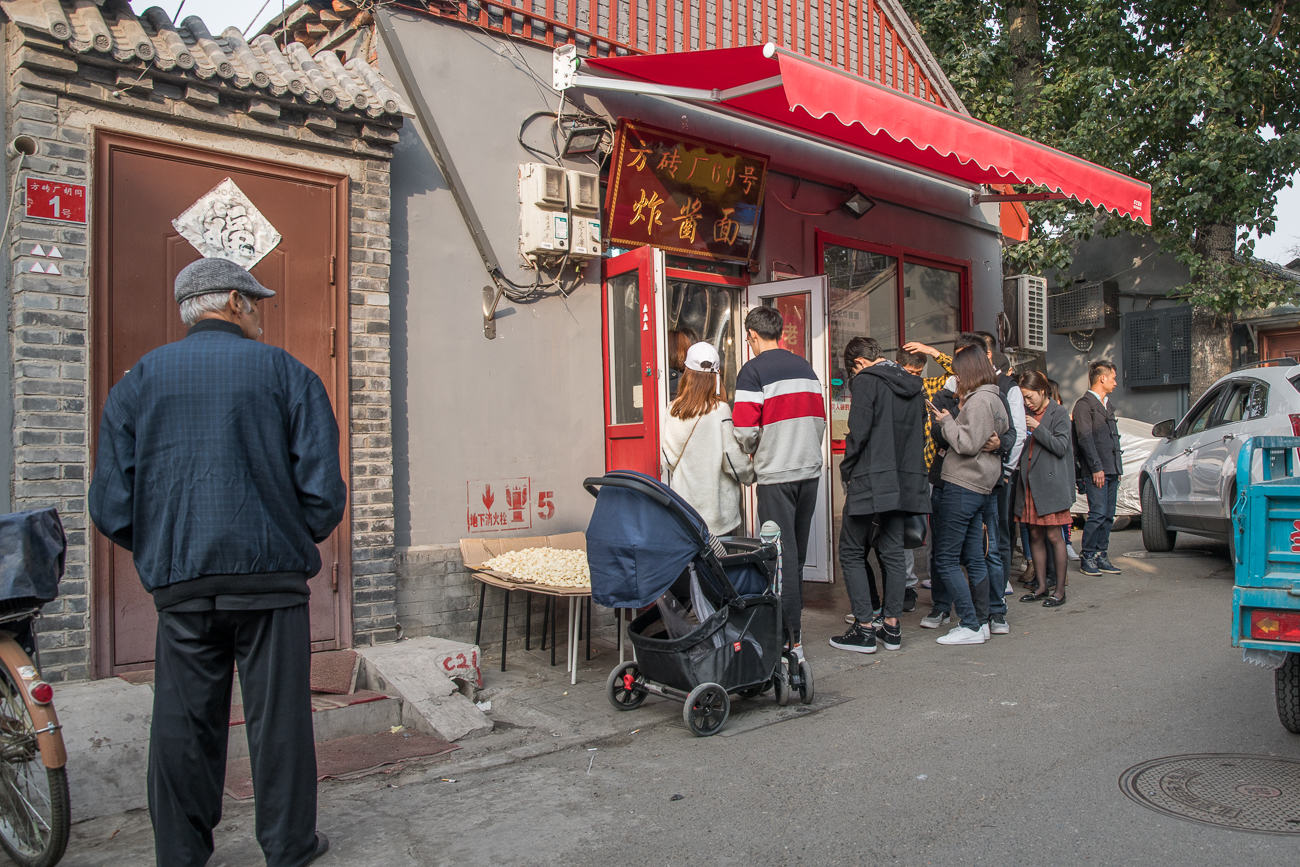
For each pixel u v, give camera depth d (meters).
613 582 4.20
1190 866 2.72
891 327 8.49
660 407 5.90
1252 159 11.89
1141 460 11.44
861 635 5.58
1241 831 2.94
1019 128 12.87
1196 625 5.91
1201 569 8.19
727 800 3.37
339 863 2.95
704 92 5.89
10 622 3.04
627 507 4.21
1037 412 6.89
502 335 5.77
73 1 4.23
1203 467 7.90
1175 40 13.43
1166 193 12.56
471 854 3.00
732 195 6.98
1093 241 16.70
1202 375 14.18
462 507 5.54
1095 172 7.01
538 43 5.99
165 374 2.78
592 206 6.01
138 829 3.35
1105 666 4.99
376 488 5.02
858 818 3.16
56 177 4.07
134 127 4.30
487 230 5.71
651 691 4.42
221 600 2.72
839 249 8.02
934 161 8.27
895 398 5.39
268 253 4.71
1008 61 13.48
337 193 4.95
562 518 6.02
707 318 7.14
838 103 5.27
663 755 3.90
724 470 5.06
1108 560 8.52
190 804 2.79
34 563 2.98
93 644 4.10
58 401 4.03
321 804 3.47
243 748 3.97
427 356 5.42
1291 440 3.73
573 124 6.12
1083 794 3.28
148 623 4.27
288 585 2.83
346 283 4.94
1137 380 15.94
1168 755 3.63
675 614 4.32
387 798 3.52
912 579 6.86
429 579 5.33
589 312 6.23
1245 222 12.34
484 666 5.42
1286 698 3.71
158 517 2.75
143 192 4.35
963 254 9.32
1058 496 6.75
